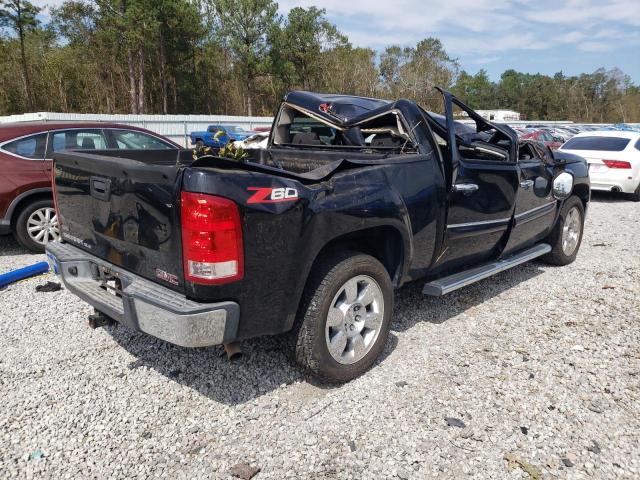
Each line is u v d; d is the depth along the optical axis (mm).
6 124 6344
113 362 3523
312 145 4719
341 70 61438
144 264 2842
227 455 2607
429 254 3834
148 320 2658
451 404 3061
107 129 6840
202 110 64438
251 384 3260
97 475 2461
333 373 3152
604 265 6109
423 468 2523
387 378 3357
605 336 4035
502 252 4793
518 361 3604
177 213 2545
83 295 3219
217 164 2621
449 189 3854
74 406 3012
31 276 5301
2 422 2854
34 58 53719
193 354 3635
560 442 2721
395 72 62406
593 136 12430
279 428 2828
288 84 62000
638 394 3188
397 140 4168
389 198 3293
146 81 59875
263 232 2639
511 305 4715
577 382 3322
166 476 2459
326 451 2639
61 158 3441
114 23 51719
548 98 100938
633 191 11703
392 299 3467
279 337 3549
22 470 2486
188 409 2998
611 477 2471
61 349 3703
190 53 60094
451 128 3906
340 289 3078
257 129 24750
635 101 94250
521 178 4809
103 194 3020
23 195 6055
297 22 59594
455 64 62188
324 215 2900
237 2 56438
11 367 3441
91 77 54938
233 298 2621
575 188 5949
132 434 2766
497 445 2693
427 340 3936
